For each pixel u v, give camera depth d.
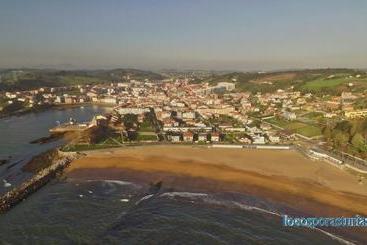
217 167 161.12
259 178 146.62
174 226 103.88
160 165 163.38
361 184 140.75
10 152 190.00
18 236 97.12
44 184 138.12
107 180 144.12
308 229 102.88
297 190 133.75
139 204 119.94
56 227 102.56
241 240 96.50
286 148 196.50
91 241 95.00
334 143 194.75
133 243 94.25
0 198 118.00
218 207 117.94
